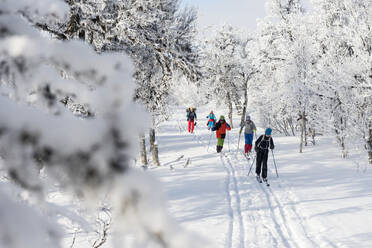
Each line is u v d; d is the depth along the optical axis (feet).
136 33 23.21
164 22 26.86
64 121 1.67
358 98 37.58
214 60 88.94
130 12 22.07
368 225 17.52
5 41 1.79
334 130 40.22
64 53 1.85
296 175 30.12
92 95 1.78
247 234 17.10
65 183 1.67
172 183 26.94
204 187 25.59
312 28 54.60
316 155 40.63
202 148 49.34
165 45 27.32
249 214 20.12
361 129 36.60
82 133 1.61
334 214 19.47
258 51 73.61
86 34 21.98
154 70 30.27
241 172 31.81
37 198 1.85
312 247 15.57
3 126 1.58
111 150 1.64
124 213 1.58
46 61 1.87
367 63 36.58
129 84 1.82
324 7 53.47
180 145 54.08
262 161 28.68
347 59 40.16
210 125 75.61
